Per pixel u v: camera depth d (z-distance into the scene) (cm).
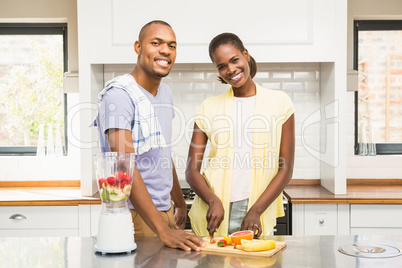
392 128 391
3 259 152
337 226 308
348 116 374
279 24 320
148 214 170
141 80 199
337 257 151
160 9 319
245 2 319
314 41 320
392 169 374
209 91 371
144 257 153
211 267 142
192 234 165
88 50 321
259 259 149
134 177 170
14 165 379
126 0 318
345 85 321
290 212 312
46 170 379
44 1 377
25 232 313
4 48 393
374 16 377
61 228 313
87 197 321
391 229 306
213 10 319
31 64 393
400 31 387
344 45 319
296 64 369
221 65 219
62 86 392
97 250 157
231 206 223
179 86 370
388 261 146
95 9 319
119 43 320
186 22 320
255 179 222
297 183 371
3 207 312
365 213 307
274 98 226
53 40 392
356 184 375
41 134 381
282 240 172
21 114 393
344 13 318
